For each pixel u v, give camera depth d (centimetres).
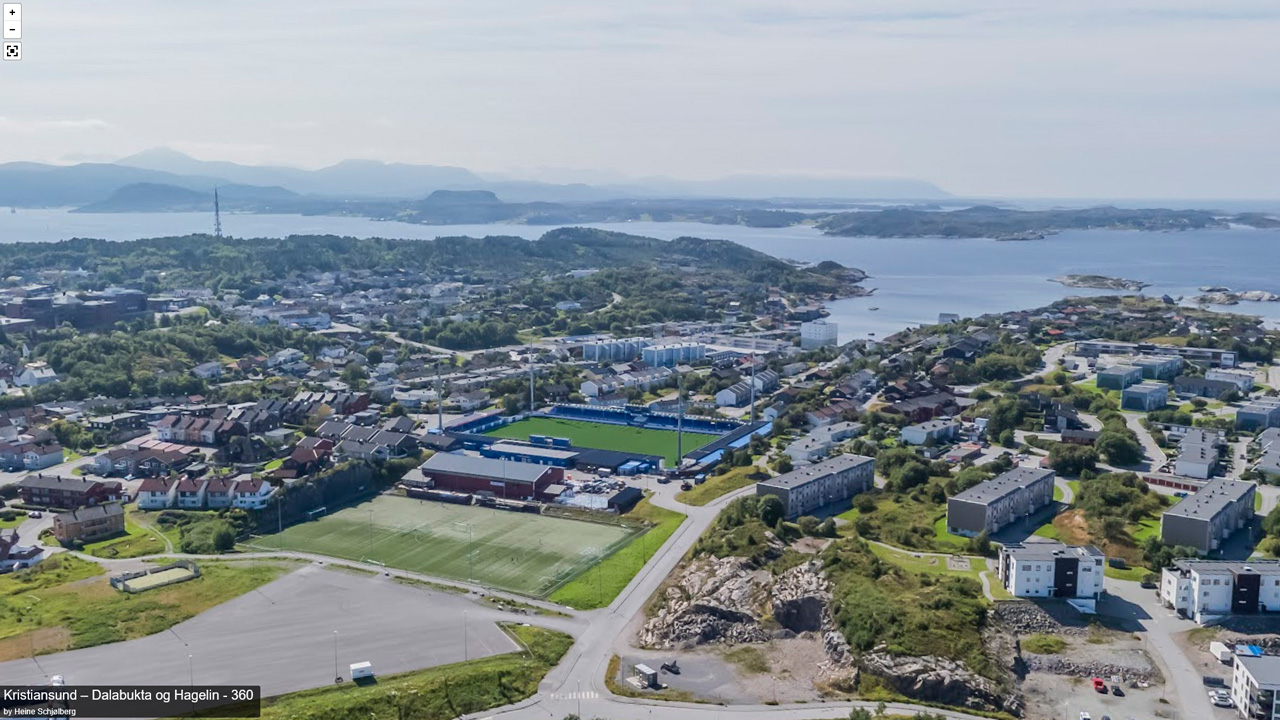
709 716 17125
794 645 19812
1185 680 18300
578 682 18362
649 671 18375
